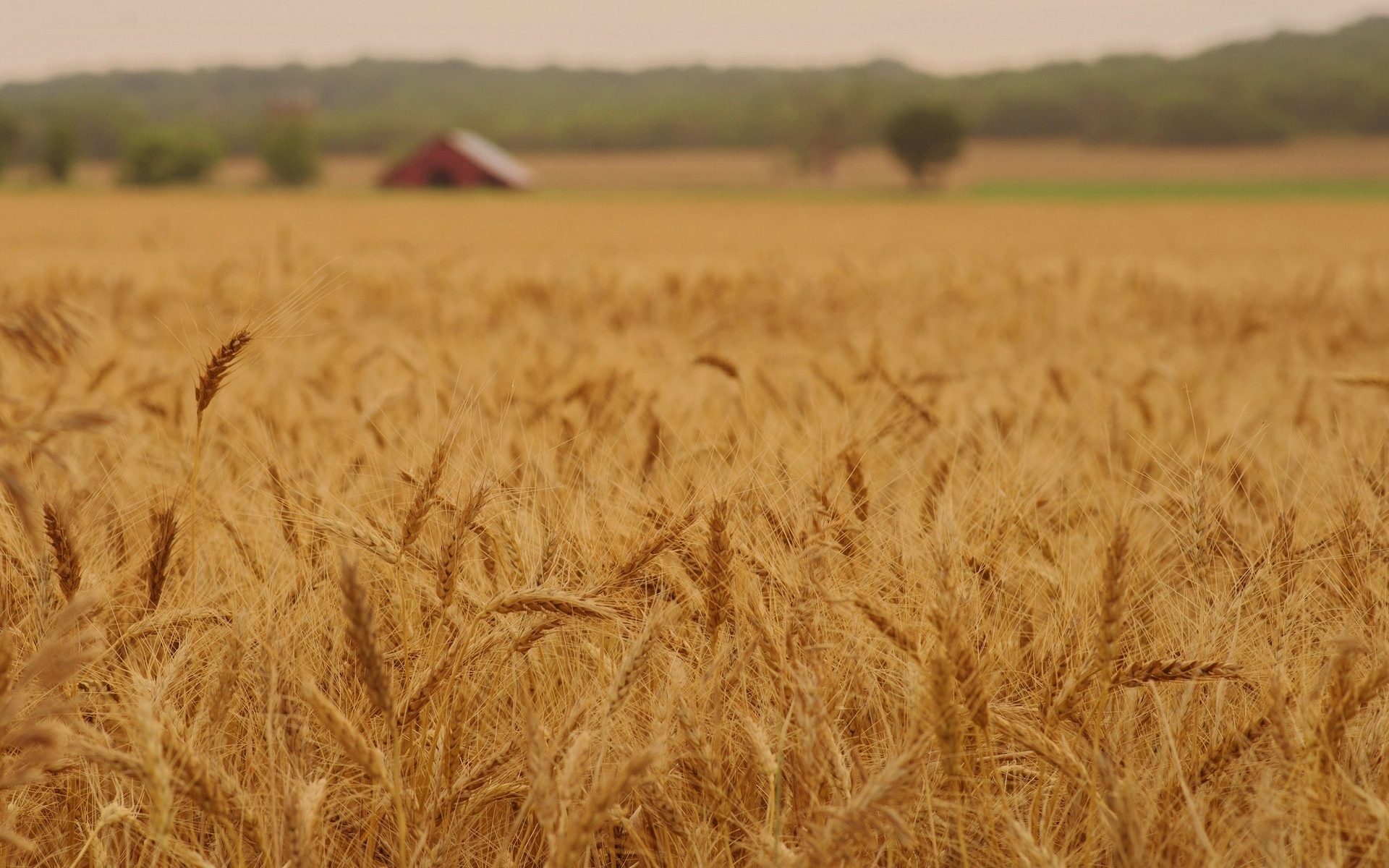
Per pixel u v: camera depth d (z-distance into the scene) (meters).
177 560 2.67
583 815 1.69
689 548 2.36
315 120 124.88
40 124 164.88
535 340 7.31
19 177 136.75
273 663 2.03
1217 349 9.18
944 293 14.11
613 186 124.62
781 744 1.93
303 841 1.76
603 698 2.24
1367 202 76.81
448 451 2.30
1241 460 3.49
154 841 1.98
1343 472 3.24
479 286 13.66
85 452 3.60
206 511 2.94
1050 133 190.88
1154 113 180.50
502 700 2.38
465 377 5.39
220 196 76.56
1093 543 2.74
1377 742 2.16
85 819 2.16
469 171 112.75
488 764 2.11
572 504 2.76
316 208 54.69
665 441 3.74
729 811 2.09
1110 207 68.38
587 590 2.17
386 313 11.23
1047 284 15.56
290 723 2.11
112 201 62.66
